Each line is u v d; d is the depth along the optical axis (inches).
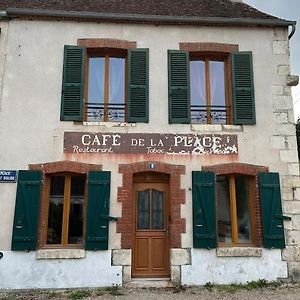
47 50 325.4
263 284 297.9
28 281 288.2
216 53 342.6
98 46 329.7
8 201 298.2
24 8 328.2
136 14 328.8
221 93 343.9
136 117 319.9
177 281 299.0
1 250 291.0
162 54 335.0
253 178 323.3
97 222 299.4
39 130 310.8
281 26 346.6
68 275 292.0
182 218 307.6
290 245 310.3
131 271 304.8
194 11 355.9
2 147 304.3
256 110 331.9
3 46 322.3
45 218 304.8
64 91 318.7
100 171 307.7
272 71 339.9
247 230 321.4
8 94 313.6
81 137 313.3
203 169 315.3
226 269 303.0
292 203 317.4
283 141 327.3
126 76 335.0
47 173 305.3
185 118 323.3
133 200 318.3
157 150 316.5
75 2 359.3
